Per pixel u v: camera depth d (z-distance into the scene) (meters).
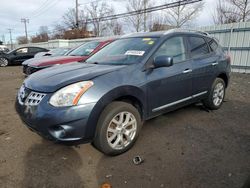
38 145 3.26
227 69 4.81
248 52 9.97
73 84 2.62
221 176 2.52
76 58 7.05
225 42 10.78
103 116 2.75
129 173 2.61
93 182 2.47
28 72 7.24
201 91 4.23
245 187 2.10
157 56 3.27
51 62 6.84
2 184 2.43
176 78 3.58
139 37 3.91
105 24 38.22
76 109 2.53
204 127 3.84
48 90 2.64
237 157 2.90
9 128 3.88
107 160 2.88
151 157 2.93
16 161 2.86
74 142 2.60
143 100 3.15
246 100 5.53
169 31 3.83
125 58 3.42
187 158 2.89
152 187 2.37
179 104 3.81
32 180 2.50
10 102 5.59
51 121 2.51
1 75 10.91
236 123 4.01
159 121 4.10
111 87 2.75
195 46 4.16
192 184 2.41
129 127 3.09
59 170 2.68
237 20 21.88
